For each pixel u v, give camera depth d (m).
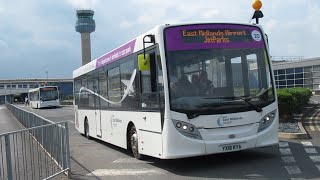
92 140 17.31
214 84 9.66
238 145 9.61
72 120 33.50
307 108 22.52
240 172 9.20
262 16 12.60
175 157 9.34
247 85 9.93
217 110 9.52
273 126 10.09
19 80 152.62
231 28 10.13
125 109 12.21
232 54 9.96
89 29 106.00
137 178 9.23
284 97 17.69
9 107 59.09
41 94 64.94
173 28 9.77
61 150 9.82
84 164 11.49
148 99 10.38
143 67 10.12
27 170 8.69
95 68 15.87
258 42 10.30
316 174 8.70
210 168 9.80
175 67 9.55
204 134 9.41
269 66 10.33
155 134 9.98
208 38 9.88
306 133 13.89
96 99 15.76
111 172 10.08
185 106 9.41
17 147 8.23
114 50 13.40
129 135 12.23
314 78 55.38
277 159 10.44
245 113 9.73
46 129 10.08
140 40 10.94
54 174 9.43
